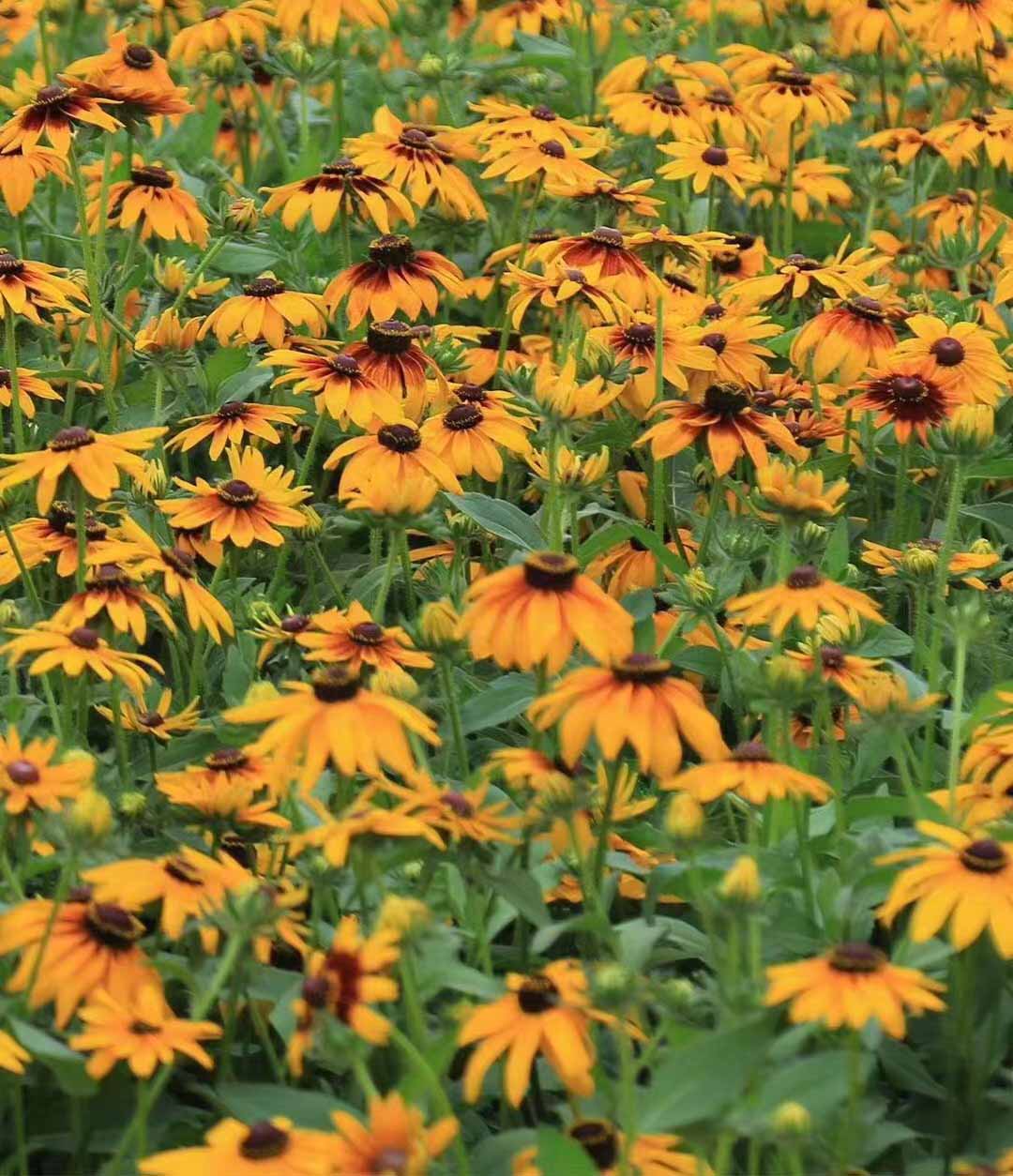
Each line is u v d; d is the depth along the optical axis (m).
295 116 8.34
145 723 4.28
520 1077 2.85
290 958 3.62
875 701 3.49
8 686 4.54
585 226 7.34
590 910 3.37
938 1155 3.41
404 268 5.49
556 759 3.69
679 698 3.26
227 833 3.68
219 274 6.63
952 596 4.94
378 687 3.59
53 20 7.91
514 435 4.85
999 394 5.15
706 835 3.19
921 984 2.81
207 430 5.07
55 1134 3.32
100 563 4.13
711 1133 2.75
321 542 5.16
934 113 8.00
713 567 4.45
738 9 9.03
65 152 5.33
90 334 6.26
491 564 5.05
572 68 8.21
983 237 7.29
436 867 3.42
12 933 3.10
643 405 5.34
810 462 5.46
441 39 8.99
